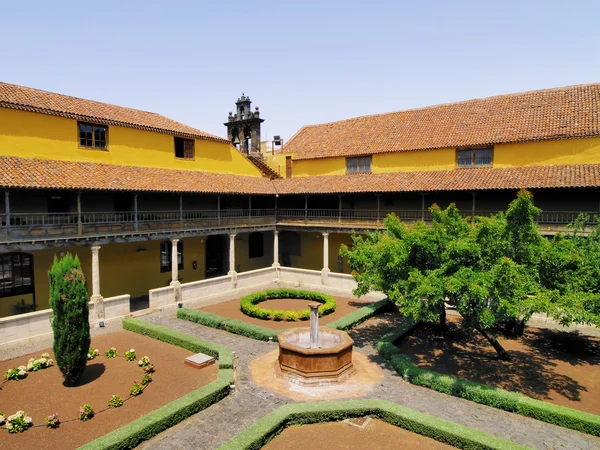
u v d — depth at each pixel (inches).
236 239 1305.4
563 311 451.8
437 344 669.3
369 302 949.8
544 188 783.1
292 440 402.9
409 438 406.9
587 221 776.3
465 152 1032.8
